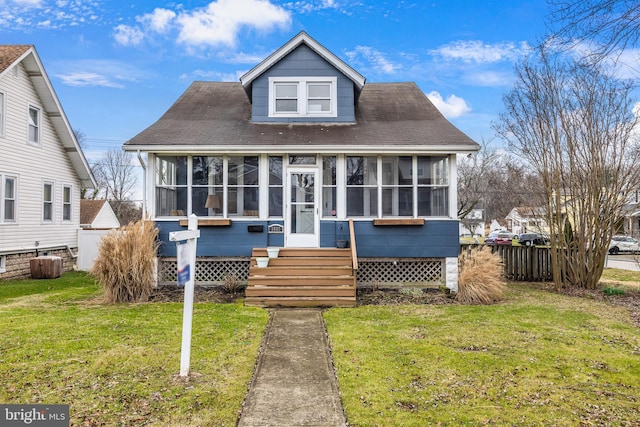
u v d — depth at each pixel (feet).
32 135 49.55
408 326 23.71
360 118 41.52
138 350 18.88
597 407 13.93
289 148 34.76
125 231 31.58
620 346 20.35
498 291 31.63
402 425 12.64
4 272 44.42
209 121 40.14
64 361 17.44
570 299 33.09
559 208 38.68
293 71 40.60
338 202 36.27
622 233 49.62
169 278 36.60
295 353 19.13
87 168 58.13
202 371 16.60
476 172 102.53
